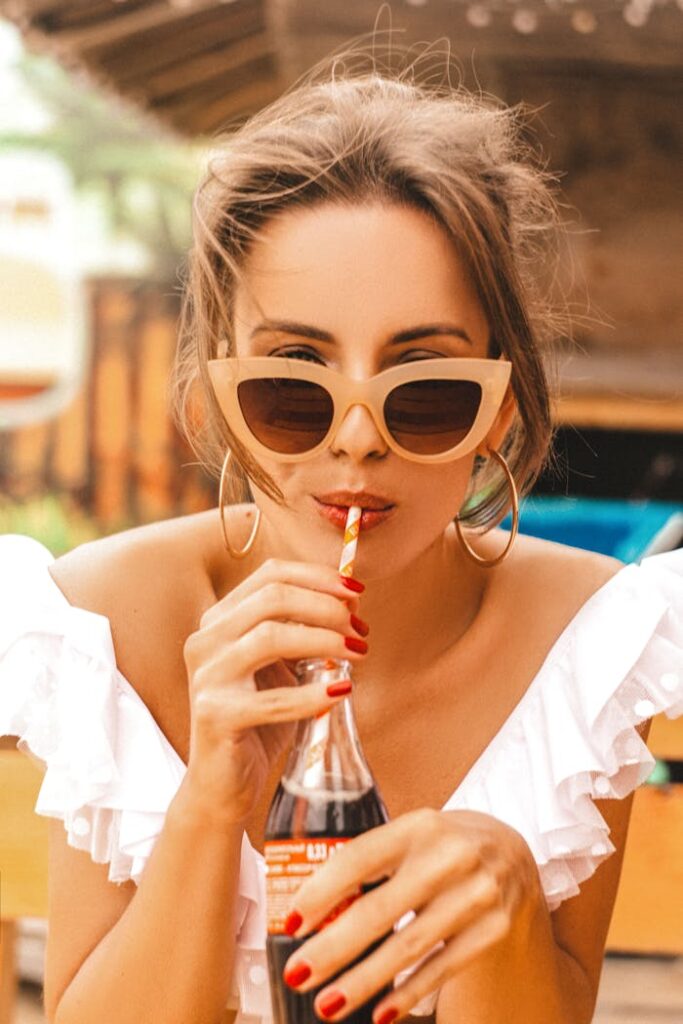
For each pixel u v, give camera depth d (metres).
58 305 8.03
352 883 1.21
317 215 1.52
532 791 1.74
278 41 5.62
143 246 8.05
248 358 1.52
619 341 6.42
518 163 1.82
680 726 2.21
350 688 1.35
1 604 1.80
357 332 1.51
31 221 8.05
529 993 1.52
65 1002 1.62
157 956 1.55
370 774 1.40
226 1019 1.75
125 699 1.76
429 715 1.84
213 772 1.44
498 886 1.23
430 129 1.62
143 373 8.02
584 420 6.59
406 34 5.48
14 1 5.48
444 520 1.58
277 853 1.33
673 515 7.38
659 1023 4.77
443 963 1.23
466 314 1.56
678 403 6.46
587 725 1.74
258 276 1.54
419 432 1.51
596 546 7.39
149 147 8.02
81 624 1.77
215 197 1.62
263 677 1.55
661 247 6.26
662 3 5.36
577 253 6.26
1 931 2.01
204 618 1.48
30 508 7.98
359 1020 1.29
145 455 7.98
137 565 1.87
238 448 1.64
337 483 1.52
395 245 1.51
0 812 2.00
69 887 1.73
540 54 5.54
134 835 1.65
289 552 1.84
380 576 1.57
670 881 2.04
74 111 8.03
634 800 2.04
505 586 1.91
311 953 1.20
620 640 1.80
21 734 1.76
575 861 1.72
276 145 1.57
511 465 1.86
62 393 8.02
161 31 5.59
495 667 1.86
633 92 5.83
